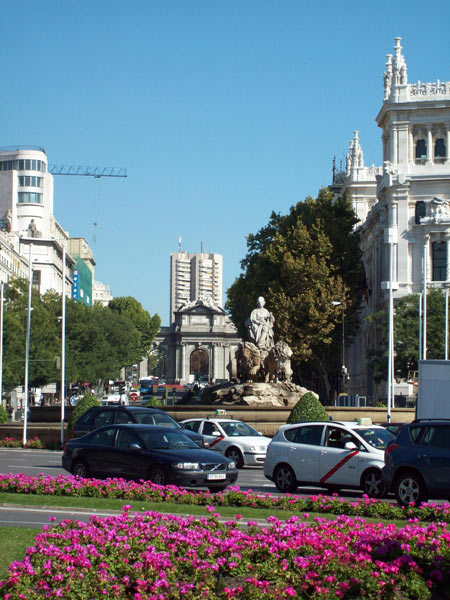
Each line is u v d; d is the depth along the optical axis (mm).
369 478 37062
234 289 139250
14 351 116875
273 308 113750
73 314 149375
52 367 123688
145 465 37625
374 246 137500
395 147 125562
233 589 18781
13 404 139250
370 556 20641
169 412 74125
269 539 21531
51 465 54938
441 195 123125
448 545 21125
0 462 57188
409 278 123125
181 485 36906
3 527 25766
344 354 116562
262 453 53125
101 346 150500
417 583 19516
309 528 22938
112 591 18688
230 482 38156
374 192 159750
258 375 78812
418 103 124500
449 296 114000
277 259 117750
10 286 128250
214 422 54812
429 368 50906
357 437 38031
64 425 78125
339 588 19000
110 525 23156
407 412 76875
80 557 19766
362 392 142125
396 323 105250
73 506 32219
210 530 23312
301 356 113625
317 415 65750
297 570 20031
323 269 114938
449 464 32312
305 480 38750
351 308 116562
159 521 23984
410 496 33000
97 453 39312
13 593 18172
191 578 19703
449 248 121688
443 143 125125
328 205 123500
